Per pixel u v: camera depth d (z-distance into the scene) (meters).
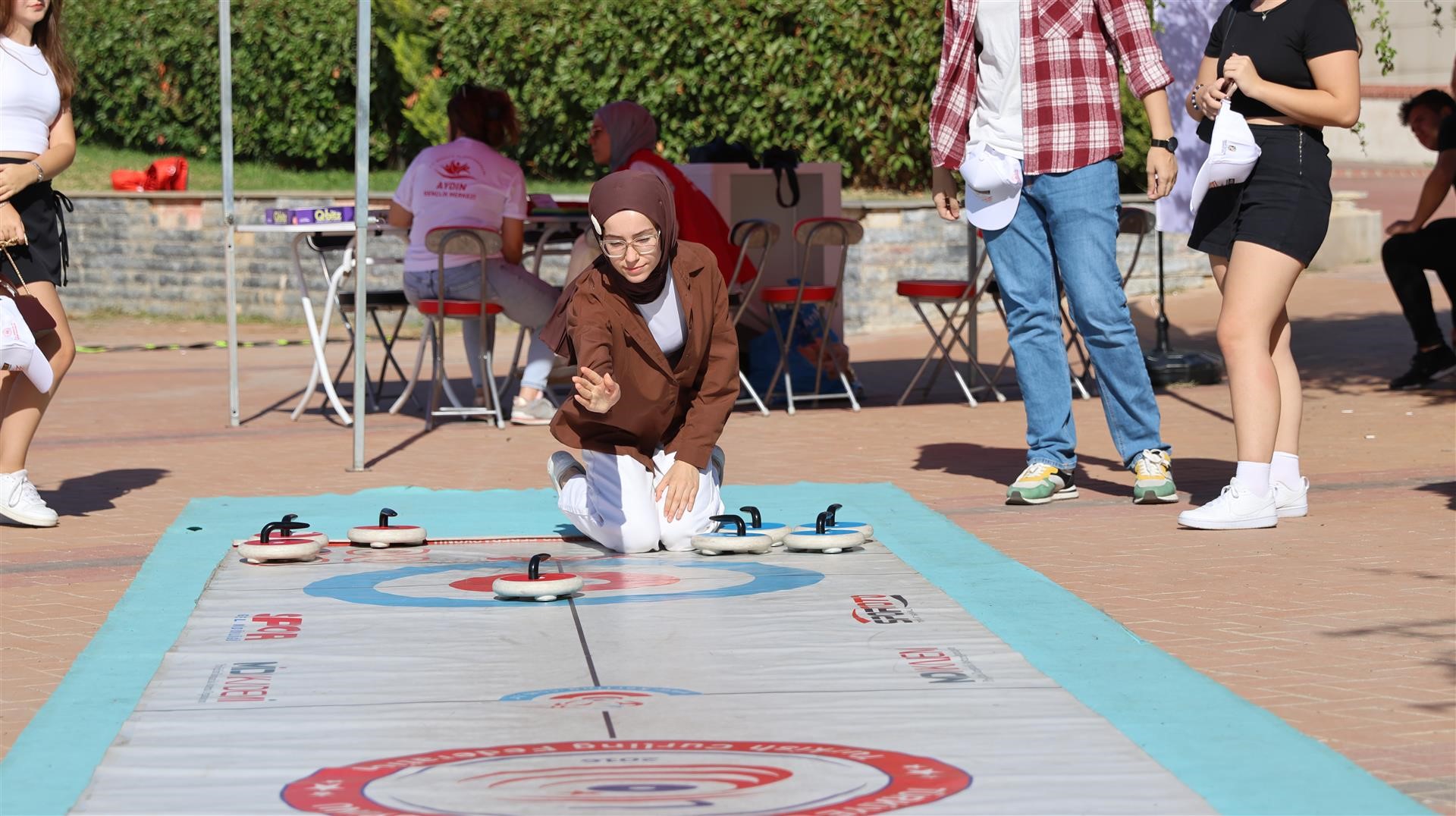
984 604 6.30
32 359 8.14
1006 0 8.85
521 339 14.66
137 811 3.97
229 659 5.46
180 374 18.53
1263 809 3.97
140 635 5.92
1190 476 9.85
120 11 31.73
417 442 12.34
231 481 10.36
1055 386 8.98
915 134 24.61
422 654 5.51
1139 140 23.84
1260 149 7.95
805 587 6.61
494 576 6.95
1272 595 6.51
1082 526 8.23
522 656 5.48
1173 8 13.45
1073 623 5.96
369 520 8.61
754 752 4.39
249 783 4.16
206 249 26.98
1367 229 24.84
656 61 25.20
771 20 24.69
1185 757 4.39
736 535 7.46
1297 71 7.91
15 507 8.55
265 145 30.34
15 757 4.48
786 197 15.52
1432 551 7.30
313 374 13.95
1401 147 50.44
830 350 14.59
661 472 7.70
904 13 24.27
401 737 4.55
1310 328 18.55
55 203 8.66
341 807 3.97
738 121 24.92
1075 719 4.70
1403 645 5.69
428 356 20.84
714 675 5.23
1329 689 5.16
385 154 29.59
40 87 8.52
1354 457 10.32
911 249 22.73
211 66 30.48
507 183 13.51
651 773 4.21
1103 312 8.79
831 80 24.50
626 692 5.02
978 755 4.36
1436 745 4.57
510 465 11.02
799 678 5.18
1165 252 23.05
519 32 26.47
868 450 11.45
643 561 7.33
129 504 9.42
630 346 7.23
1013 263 9.02
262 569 7.17
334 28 28.75
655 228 6.98
